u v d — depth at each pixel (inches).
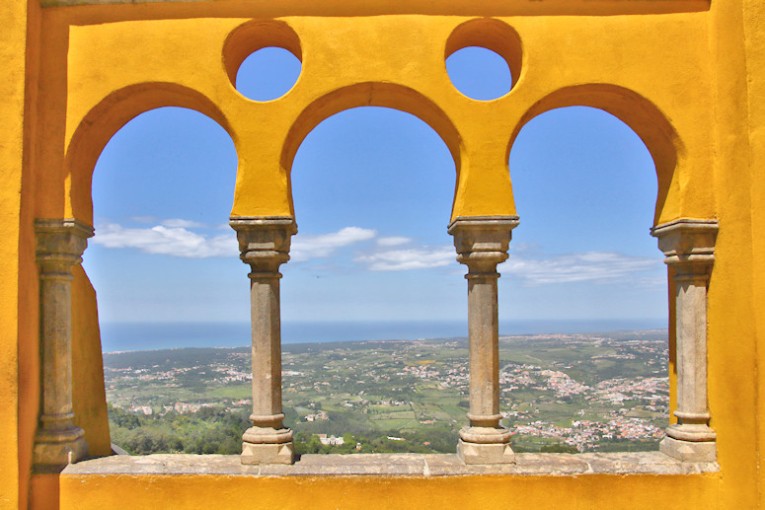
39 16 199.6
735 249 189.0
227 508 191.0
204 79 199.9
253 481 191.2
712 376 199.3
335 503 190.9
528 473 191.9
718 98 198.2
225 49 202.1
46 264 199.8
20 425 188.4
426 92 200.1
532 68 201.3
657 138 211.6
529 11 203.3
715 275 198.5
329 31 201.5
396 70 200.7
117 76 199.8
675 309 222.7
